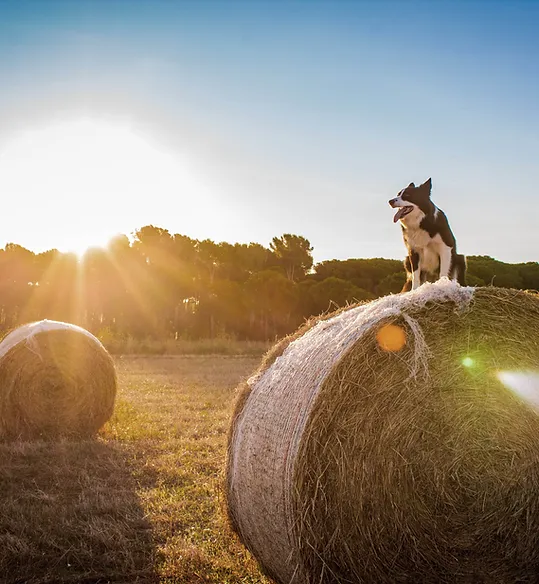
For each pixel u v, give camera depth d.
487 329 4.18
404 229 8.96
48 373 9.38
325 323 4.66
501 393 4.17
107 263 40.97
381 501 3.89
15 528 5.23
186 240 44.69
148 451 8.22
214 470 7.25
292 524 3.77
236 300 38.62
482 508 4.08
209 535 5.23
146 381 16.50
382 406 3.94
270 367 4.80
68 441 8.95
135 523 5.45
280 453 3.92
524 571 4.16
